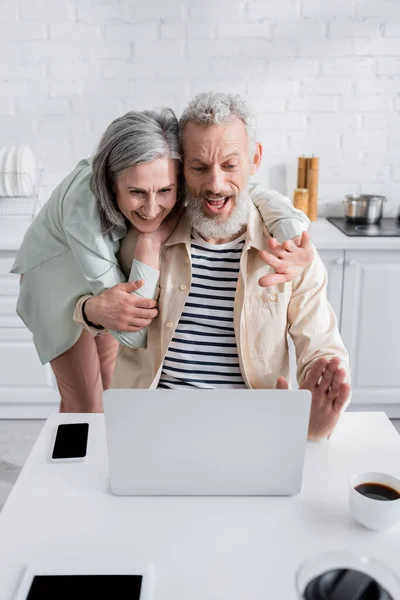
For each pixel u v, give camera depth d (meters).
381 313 2.79
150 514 1.13
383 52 2.98
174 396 1.11
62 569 1.00
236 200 1.48
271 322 1.53
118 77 2.98
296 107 3.04
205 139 1.40
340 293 2.77
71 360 2.00
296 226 1.50
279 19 2.92
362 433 1.38
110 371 2.17
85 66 2.96
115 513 1.13
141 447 1.14
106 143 1.43
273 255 1.43
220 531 1.09
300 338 1.54
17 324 2.79
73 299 1.83
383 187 3.16
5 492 2.43
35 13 2.89
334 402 1.31
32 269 1.93
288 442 1.14
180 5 2.89
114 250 1.59
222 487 1.18
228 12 2.91
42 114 3.03
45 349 2.01
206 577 0.99
